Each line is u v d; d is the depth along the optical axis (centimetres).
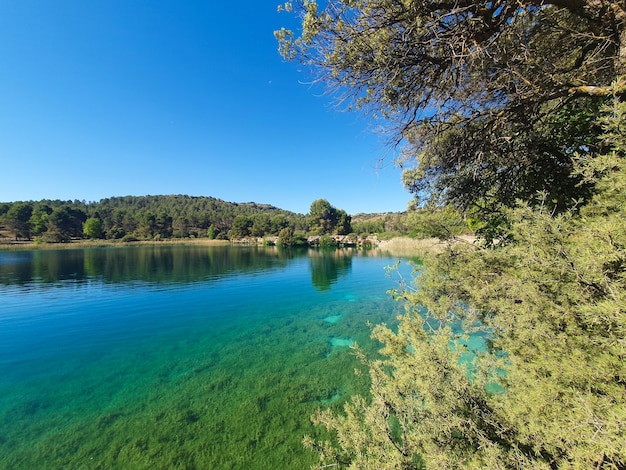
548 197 355
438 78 370
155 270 3297
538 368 224
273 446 565
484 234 417
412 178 519
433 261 390
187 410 694
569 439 175
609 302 164
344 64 369
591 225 193
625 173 185
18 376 887
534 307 219
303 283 2464
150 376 879
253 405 708
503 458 206
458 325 902
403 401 306
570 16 331
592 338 191
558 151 368
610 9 281
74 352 1076
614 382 180
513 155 397
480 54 318
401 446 283
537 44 355
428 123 402
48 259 4441
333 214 8862
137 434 612
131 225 10788
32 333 1287
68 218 9219
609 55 310
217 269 3400
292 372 882
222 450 559
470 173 439
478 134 401
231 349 1089
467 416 250
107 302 1852
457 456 237
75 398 759
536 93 320
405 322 354
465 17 302
